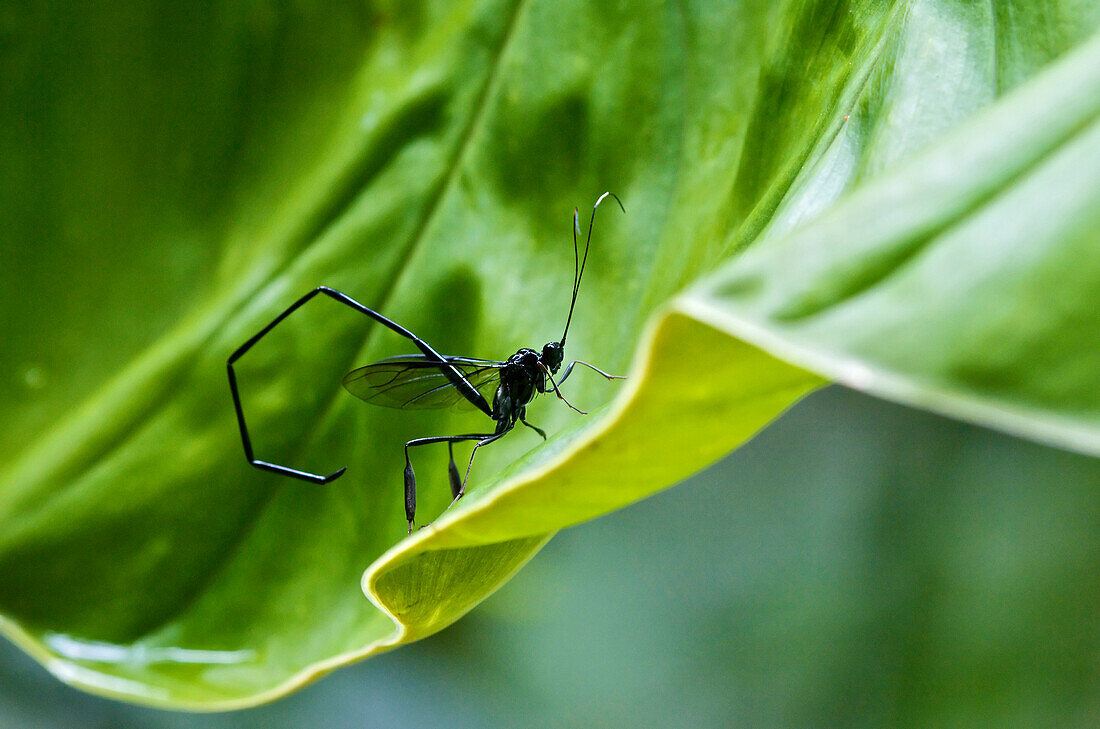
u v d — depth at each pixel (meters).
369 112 0.26
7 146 0.26
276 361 0.26
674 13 0.25
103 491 0.26
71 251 0.26
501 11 0.26
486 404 0.26
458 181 0.26
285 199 0.26
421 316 0.26
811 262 0.14
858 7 0.23
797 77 0.24
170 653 0.25
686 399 0.16
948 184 0.15
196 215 0.26
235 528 0.25
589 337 0.25
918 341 0.14
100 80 0.26
